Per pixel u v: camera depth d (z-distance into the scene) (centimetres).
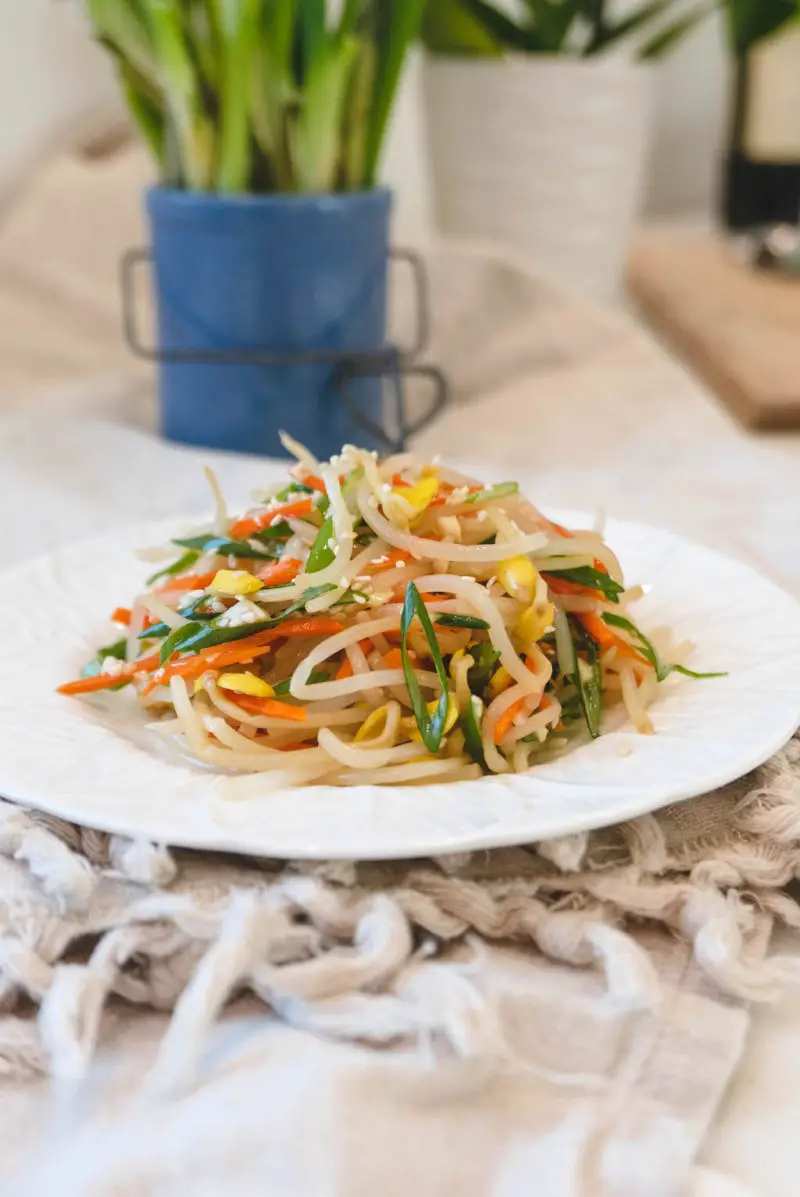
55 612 85
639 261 158
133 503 104
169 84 103
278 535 83
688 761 71
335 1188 54
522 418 119
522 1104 59
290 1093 57
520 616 80
